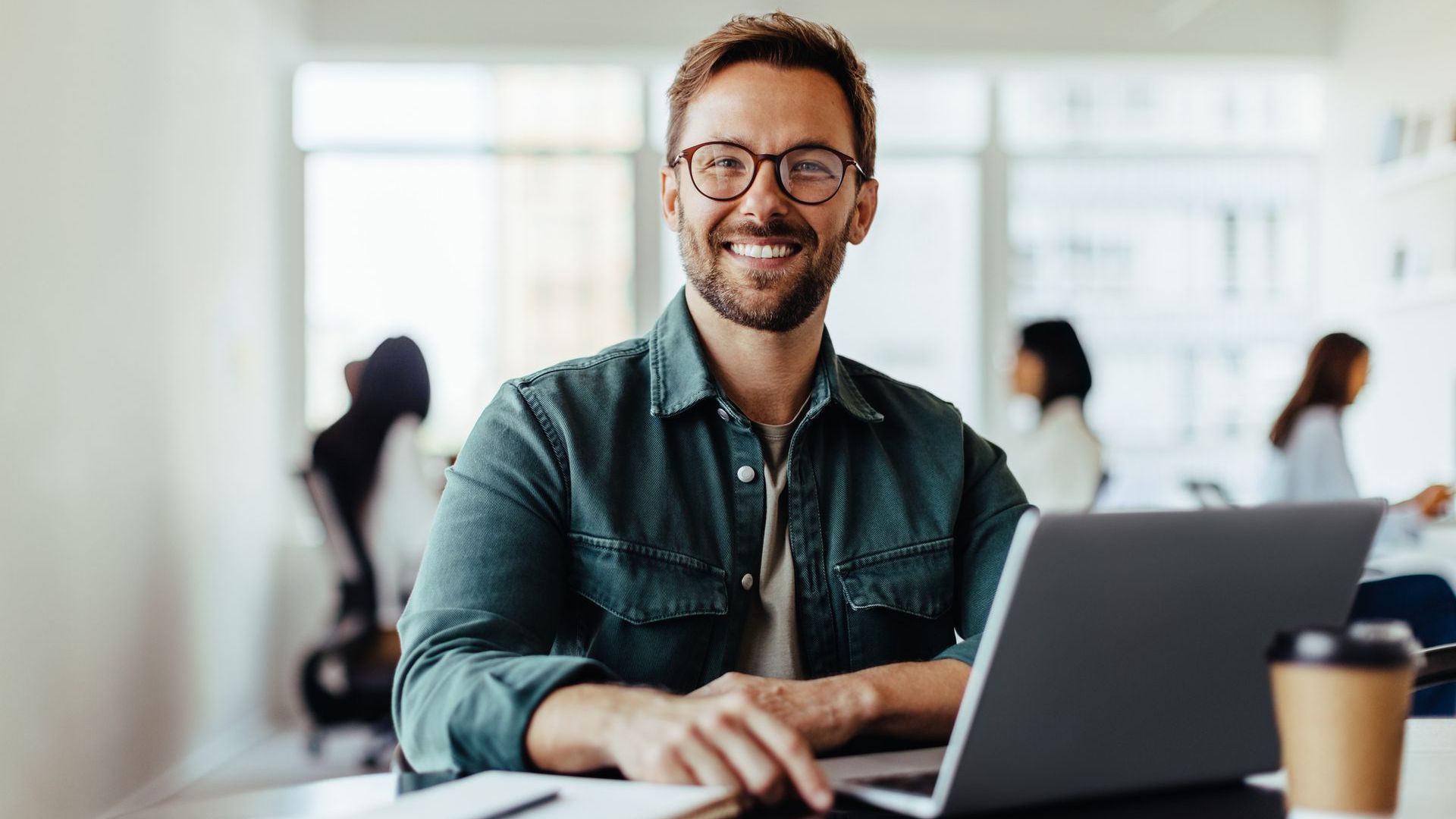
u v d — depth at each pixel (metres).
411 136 5.50
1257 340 5.76
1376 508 0.83
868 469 1.34
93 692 3.19
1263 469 5.72
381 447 3.88
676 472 1.27
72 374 3.07
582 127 5.55
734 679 0.98
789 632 1.28
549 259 5.56
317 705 3.84
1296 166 5.77
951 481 1.36
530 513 1.20
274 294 5.18
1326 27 5.55
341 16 5.16
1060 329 3.65
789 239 1.25
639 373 1.33
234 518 4.54
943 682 1.02
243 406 4.69
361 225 5.50
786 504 1.30
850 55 1.31
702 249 1.27
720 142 1.26
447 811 0.72
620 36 5.24
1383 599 1.55
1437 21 4.93
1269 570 0.80
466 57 5.34
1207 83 5.75
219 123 4.40
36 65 2.88
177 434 3.88
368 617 3.88
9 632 2.71
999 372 5.66
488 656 0.99
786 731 0.79
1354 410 5.58
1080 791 0.80
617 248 5.57
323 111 5.47
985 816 0.78
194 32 4.10
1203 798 0.84
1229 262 5.76
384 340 3.91
